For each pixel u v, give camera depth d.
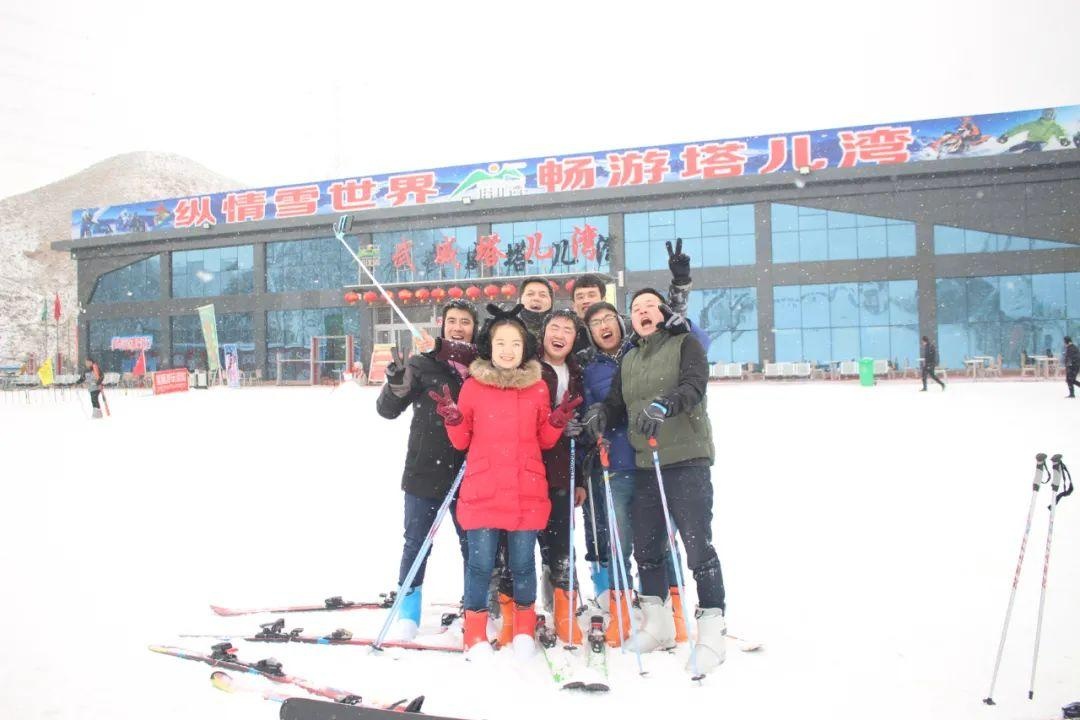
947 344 26.64
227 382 32.59
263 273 33.94
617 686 2.87
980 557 4.44
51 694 2.81
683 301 3.54
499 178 30.67
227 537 5.38
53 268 80.44
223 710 2.68
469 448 3.45
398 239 31.94
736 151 28.39
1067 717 2.52
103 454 10.19
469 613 3.28
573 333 3.74
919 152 26.89
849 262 27.36
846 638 3.29
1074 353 16.03
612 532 3.38
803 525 5.34
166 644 3.34
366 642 3.34
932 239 26.67
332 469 8.61
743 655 3.14
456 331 3.84
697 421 3.30
